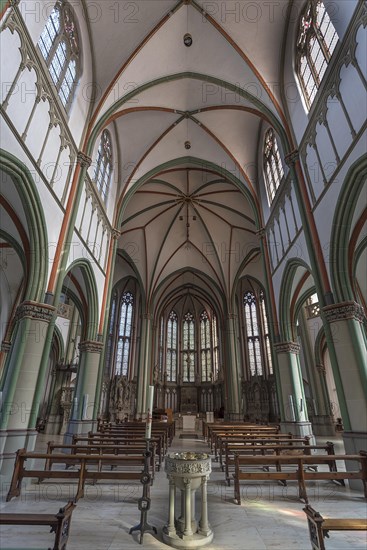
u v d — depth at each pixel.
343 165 8.64
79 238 11.92
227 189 21.14
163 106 15.38
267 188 16.44
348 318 8.48
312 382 21.83
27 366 8.15
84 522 4.79
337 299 8.80
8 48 7.17
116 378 27.84
